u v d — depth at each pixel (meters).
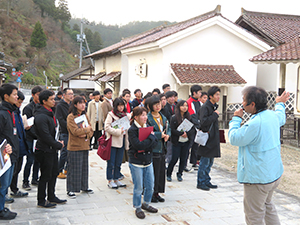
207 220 4.13
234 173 6.85
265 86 15.90
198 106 6.64
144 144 3.98
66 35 78.44
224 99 13.66
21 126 4.50
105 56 23.75
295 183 6.25
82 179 4.95
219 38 13.88
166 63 13.16
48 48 69.19
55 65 69.25
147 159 4.09
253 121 3.03
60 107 5.68
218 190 5.51
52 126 4.25
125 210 4.39
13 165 3.96
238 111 3.38
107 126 5.18
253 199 3.12
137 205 4.16
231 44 14.09
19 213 4.14
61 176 5.96
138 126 4.08
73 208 4.40
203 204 4.75
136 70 15.33
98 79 23.36
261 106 3.12
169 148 6.11
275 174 3.06
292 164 7.88
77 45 79.12
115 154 5.39
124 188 5.45
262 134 3.01
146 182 4.23
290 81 12.40
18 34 65.75
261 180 3.02
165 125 4.77
